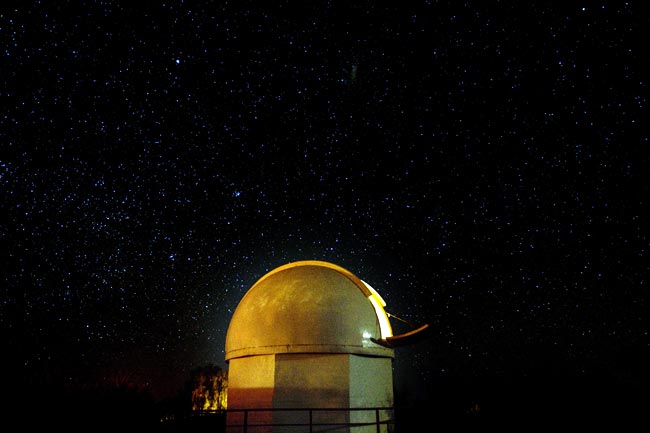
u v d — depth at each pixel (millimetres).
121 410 12109
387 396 11984
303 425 10594
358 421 10859
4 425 10492
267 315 11492
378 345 11750
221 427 12273
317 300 11500
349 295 11914
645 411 13039
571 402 14602
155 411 12867
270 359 11172
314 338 11039
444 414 13211
